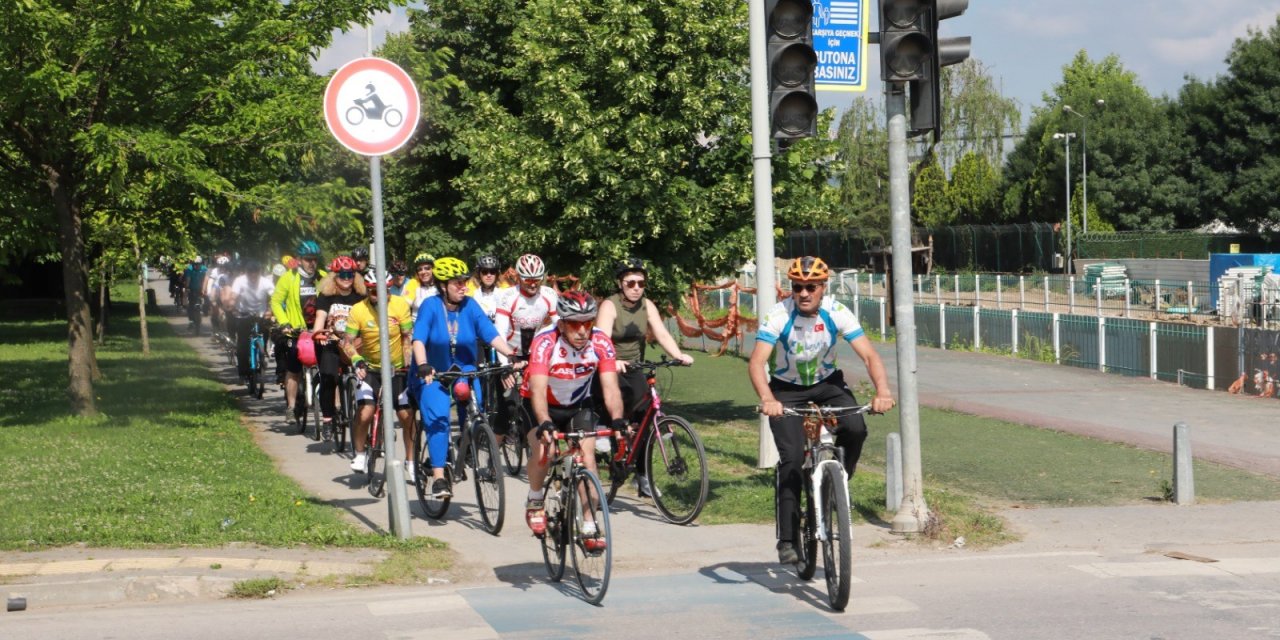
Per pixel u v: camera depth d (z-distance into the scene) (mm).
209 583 7391
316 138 16891
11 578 7355
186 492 10336
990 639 6176
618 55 15672
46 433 14328
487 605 7102
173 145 14852
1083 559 8227
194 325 34938
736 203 16125
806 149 16484
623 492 11180
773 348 7238
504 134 17125
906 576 7738
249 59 16766
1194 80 69562
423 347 9648
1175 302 34000
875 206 69562
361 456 10969
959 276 49031
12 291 44094
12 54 14766
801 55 9531
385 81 8664
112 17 14617
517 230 16562
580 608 7004
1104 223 71438
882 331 35188
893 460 9828
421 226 29109
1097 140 72062
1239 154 66750
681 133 15805
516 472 12070
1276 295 29953
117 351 27594
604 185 15781
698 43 15625
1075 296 40781
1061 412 18062
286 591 7516
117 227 25203
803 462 7246
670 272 16094
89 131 14828
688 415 18000
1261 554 8391
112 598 7250
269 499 10164
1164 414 17688
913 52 8797
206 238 28578
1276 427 16031
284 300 15438
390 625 6633
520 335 12484
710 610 6902
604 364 7770
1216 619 6535
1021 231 65438
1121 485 11422
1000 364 26641
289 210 16703
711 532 9359
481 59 27922
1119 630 6316
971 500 10578
